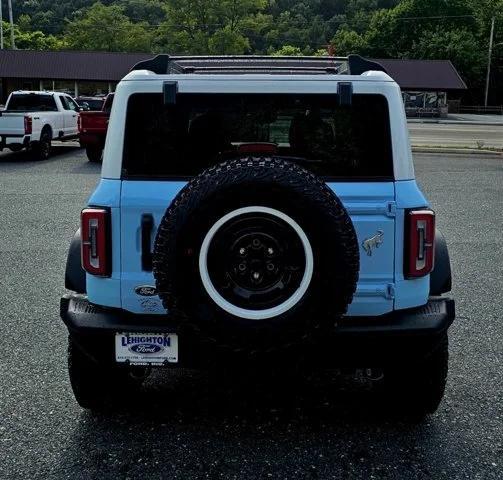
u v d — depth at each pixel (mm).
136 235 3236
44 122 18062
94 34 96125
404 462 3297
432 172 16250
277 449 3426
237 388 4227
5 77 56656
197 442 3496
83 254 3250
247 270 2891
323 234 2840
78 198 11781
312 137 3375
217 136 3377
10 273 6941
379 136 3301
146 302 3254
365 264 3232
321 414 3850
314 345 3059
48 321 5441
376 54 82875
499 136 29703
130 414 3832
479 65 74688
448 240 8789
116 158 3303
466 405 3984
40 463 3270
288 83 3309
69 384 4223
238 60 4398
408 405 3654
